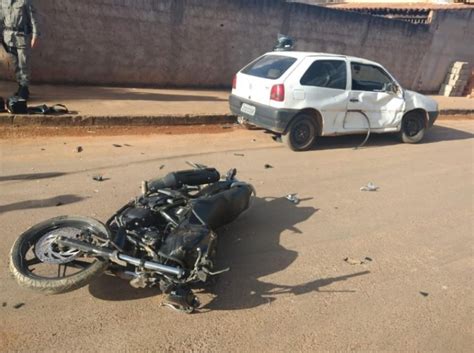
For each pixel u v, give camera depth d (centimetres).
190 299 317
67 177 564
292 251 438
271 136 905
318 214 535
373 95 853
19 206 469
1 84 1009
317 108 785
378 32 1797
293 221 508
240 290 365
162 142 780
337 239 474
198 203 386
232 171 487
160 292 351
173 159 685
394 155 863
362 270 414
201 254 322
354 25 1711
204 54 1381
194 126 918
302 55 780
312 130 809
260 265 407
